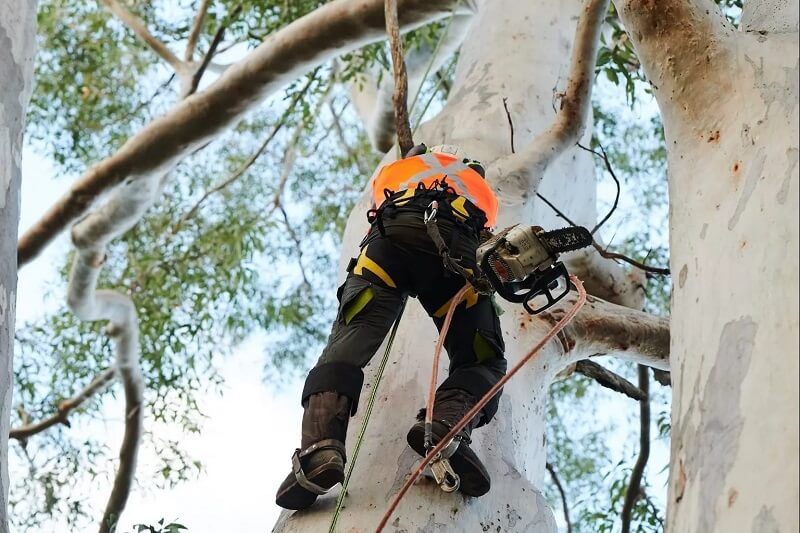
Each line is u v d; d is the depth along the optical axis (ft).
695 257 14.38
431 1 37.76
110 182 43.01
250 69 38.83
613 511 39.47
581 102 26.89
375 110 51.62
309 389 17.08
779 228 12.59
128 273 59.36
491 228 19.25
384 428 19.13
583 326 27.04
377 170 27.73
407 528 17.03
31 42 20.59
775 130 14.37
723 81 16.53
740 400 11.60
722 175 14.96
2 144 18.92
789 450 10.54
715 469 11.46
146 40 55.36
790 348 11.30
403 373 20.48
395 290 17.98
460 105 31.35
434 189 18.42
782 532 10.07
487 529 17.74
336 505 17.54
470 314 18.07
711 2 17.97
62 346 58.54
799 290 11.62
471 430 17.65
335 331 17.81
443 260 17.29
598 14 25.77
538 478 23.68
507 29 34.32
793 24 17.06
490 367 17.92
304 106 50.47
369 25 37.45
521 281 17.31
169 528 22.94
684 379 13.39
